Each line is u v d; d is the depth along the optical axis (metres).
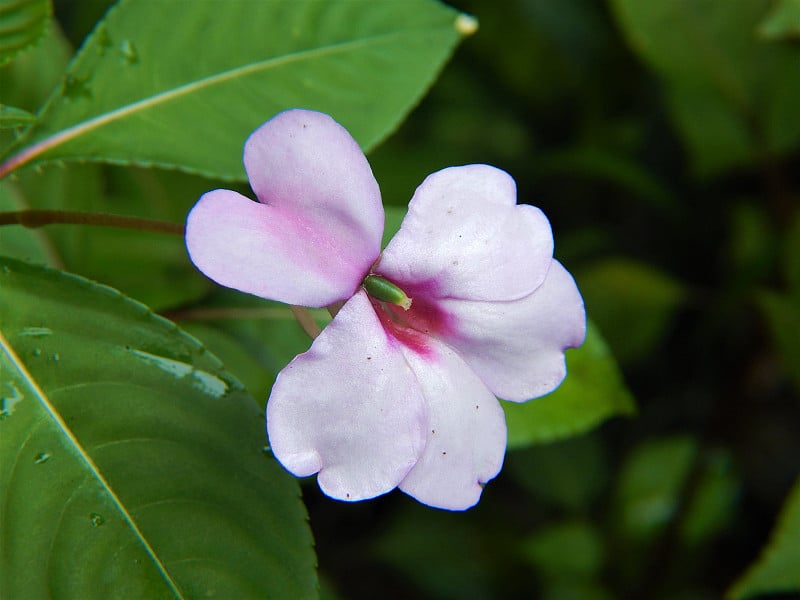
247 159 0.20
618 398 0.24
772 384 0.40
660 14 0.33
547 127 0.40
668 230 0.39
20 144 0.23
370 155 0.34
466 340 0.21
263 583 0.21
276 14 0.24
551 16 0.38
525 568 0.35
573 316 0.21
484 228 0.21
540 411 0.24
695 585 0.36
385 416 0.20
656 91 0.39
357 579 0.37
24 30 0.22
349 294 0.21
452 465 0.21
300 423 0.20
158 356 0.21
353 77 0.24
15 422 0.21
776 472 0.39
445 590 0.35
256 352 0.25
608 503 0.36
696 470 0.34
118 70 0.23
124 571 0.20
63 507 0.20
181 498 0.21
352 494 0.20
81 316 0.21
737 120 0.35
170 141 0.23
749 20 0.33
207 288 0.26
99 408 0.21
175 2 0.23
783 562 0.26
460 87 0.39
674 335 0.39
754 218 0.36
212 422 0.21
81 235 0.27
